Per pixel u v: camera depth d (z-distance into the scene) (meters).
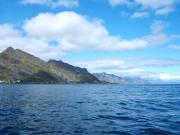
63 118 37.84
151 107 53.97
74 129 28.95
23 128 29.47
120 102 67.88
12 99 75.44
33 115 41.12
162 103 63.91
